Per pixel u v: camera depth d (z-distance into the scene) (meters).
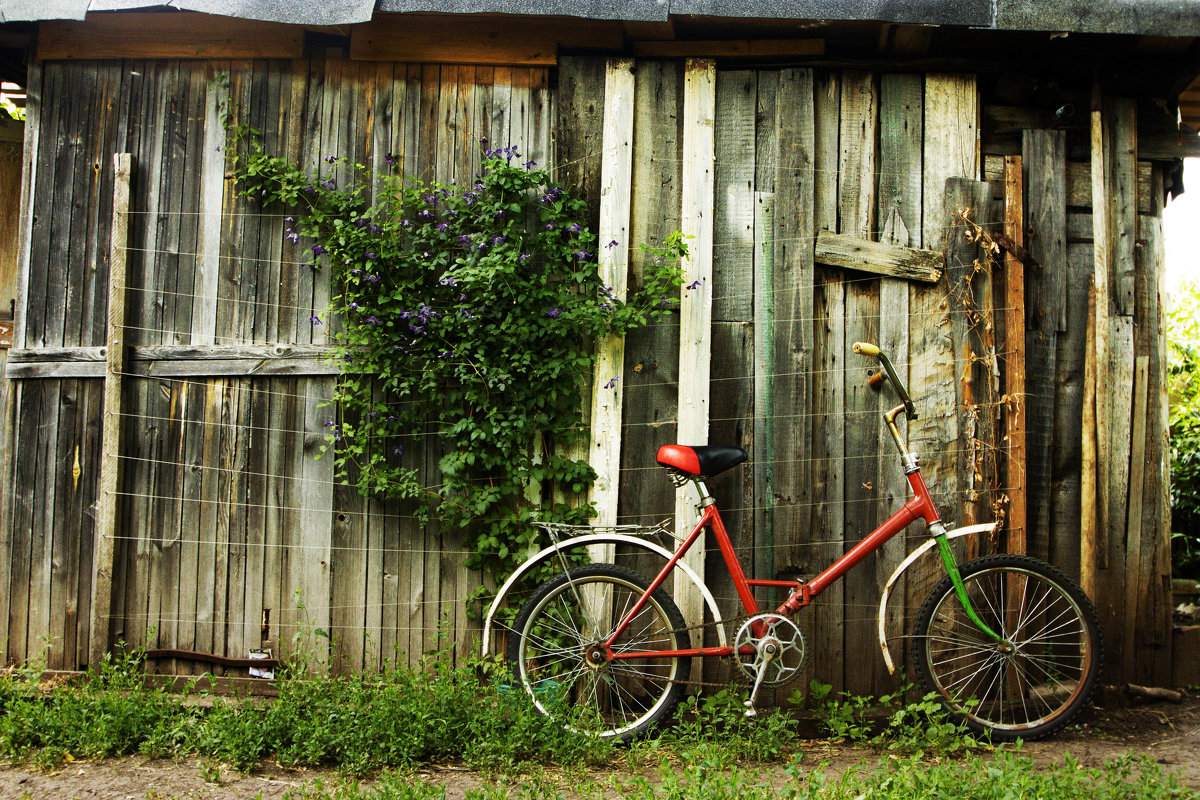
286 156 3.66
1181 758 2.90
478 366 3.41
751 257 3.54
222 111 3.69
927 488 3.46
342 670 3.52
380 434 3.48
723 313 3.53
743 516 3.49
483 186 3.53
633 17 3.17
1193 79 3.49
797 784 2.48
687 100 3.57
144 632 3.56
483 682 3.45
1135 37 3.35
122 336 3.58
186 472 3.61
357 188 3.63
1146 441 3.50
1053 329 3.51
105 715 2.88
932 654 3.41
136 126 3.71
